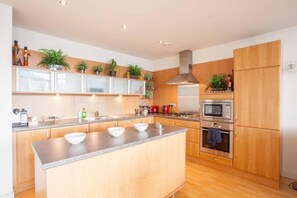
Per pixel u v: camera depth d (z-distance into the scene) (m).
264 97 2.71
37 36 3.18
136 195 1.80
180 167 2.41
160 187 2.08
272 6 2.23
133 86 4.52
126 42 3.73
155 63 5.45
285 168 2.92
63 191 1.26
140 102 5.12
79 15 2.51
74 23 2.79
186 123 3.83
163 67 5.20
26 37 3.05
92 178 1.43
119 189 1.63
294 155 2.84
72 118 3.63
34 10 2.37
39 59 3.19
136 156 1.79
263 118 2.72
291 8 2.28
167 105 5.05
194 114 4.37
